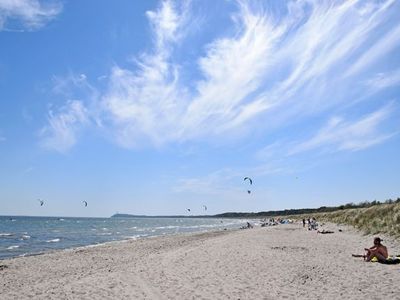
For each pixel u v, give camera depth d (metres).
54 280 13.24
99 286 11.41
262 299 9.15
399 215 23.89
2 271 16.00
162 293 10.22
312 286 10.37
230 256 17.42
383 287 9.86
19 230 66.75
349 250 18.47
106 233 57.88
